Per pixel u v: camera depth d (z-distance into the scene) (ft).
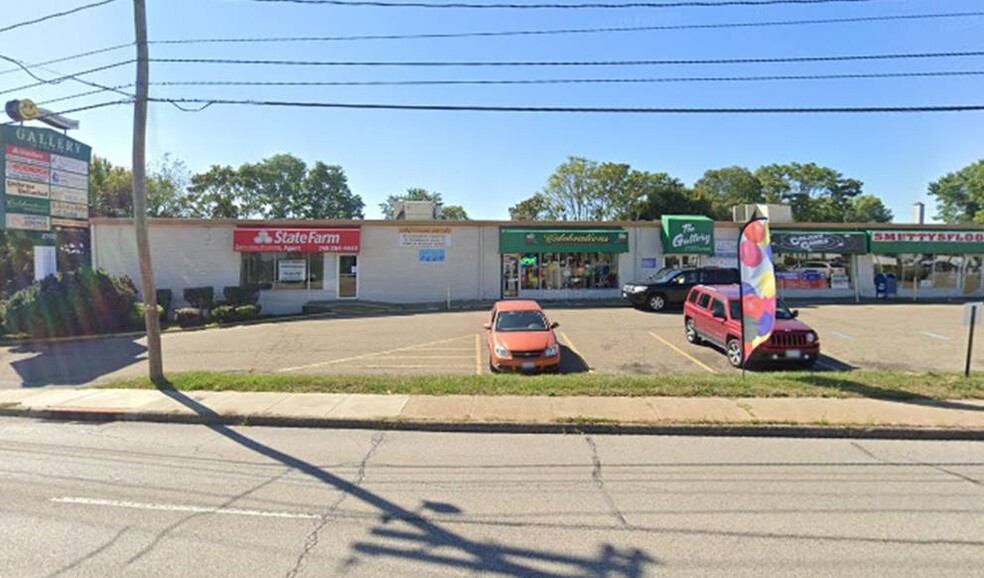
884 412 22.61
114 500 14.66
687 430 21.15
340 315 64.44
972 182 145.48
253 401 25.23
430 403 24.56
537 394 25.89
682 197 138.41
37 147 55.57
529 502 14.51
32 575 10.80
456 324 54.90
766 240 28.07
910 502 14.46
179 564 11.24
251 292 67.41
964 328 48.96
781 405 23.76
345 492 15.26
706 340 40.65
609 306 67.82
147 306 29.43
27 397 26.58
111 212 121.29
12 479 16.34
